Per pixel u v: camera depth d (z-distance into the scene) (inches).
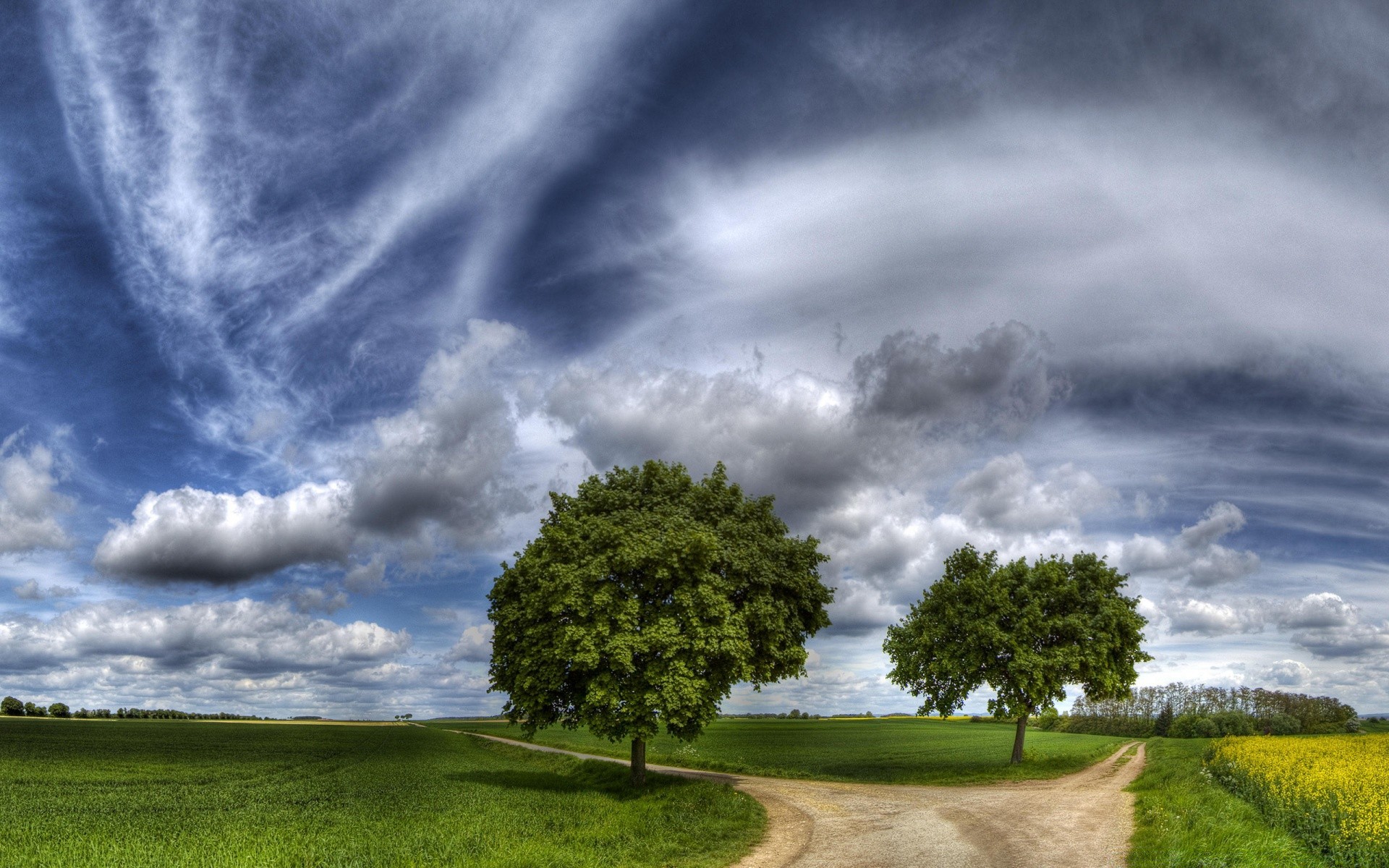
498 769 1987.0
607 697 1194.0
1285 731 5049.2
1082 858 716.7
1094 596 1796.3
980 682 1744.6
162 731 3878.0
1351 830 746.8
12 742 2721.5
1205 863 627.5
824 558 1460.4
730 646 1170.0
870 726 5280.5
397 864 689.6
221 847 788.0
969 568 1888.5
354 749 3016.7
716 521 1422.2
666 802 1077.8
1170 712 5354.3
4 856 762.2
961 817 979.3
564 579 1208.2
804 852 776.3
